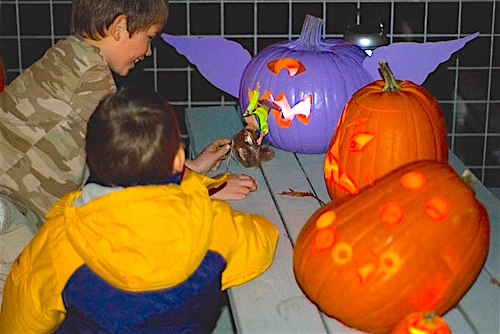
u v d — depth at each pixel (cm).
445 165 171
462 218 162
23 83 230
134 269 160
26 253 173
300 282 171
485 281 178
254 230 179
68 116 227
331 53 252
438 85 382
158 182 166
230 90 274
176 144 167
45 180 229
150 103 166
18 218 220
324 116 245
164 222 160
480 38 373
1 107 229
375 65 251
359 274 160
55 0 356
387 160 203
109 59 236
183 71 375
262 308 169
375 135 204
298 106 245
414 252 159
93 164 166
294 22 366
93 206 160
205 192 166
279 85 247
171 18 366
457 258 160
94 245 160
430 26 369
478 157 391
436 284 159
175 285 167
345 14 364
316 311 168
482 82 380
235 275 175
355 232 163
